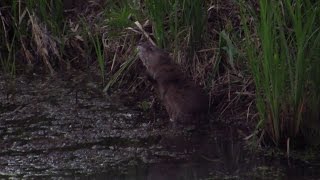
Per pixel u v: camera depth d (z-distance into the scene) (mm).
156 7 10938
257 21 9828
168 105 10367
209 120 10234
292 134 9164
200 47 10992
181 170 8742
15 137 9914
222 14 11281
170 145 9539
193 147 9453
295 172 8602
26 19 12781
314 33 8906
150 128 10125
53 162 9070
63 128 10203
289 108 9109
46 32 12562
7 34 12805
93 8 12781
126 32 11828
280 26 8844
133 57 11320
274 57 8867
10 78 12227
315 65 9031
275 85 8938
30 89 11758
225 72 10781
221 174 8586
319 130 9211
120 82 11562
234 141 9570
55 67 12461
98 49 11578
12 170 8828
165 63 10344
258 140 9297
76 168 8875
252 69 9047
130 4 11867
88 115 10641
